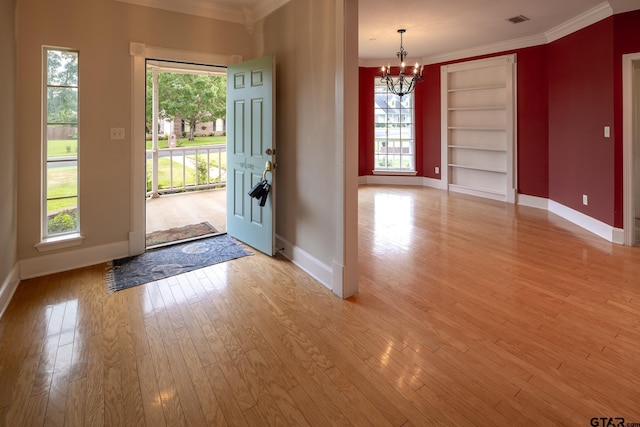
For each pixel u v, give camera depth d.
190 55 3.69
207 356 2.03
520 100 5.91
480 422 1.56
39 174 3.06
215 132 9.98
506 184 6.27
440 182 7.55
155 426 1.54
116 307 2.59
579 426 1.53
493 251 3.78
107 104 3.32
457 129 7.11
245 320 2.42
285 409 1.64
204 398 1.71
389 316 2.47
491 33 5.35
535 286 2.92
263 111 3.52
